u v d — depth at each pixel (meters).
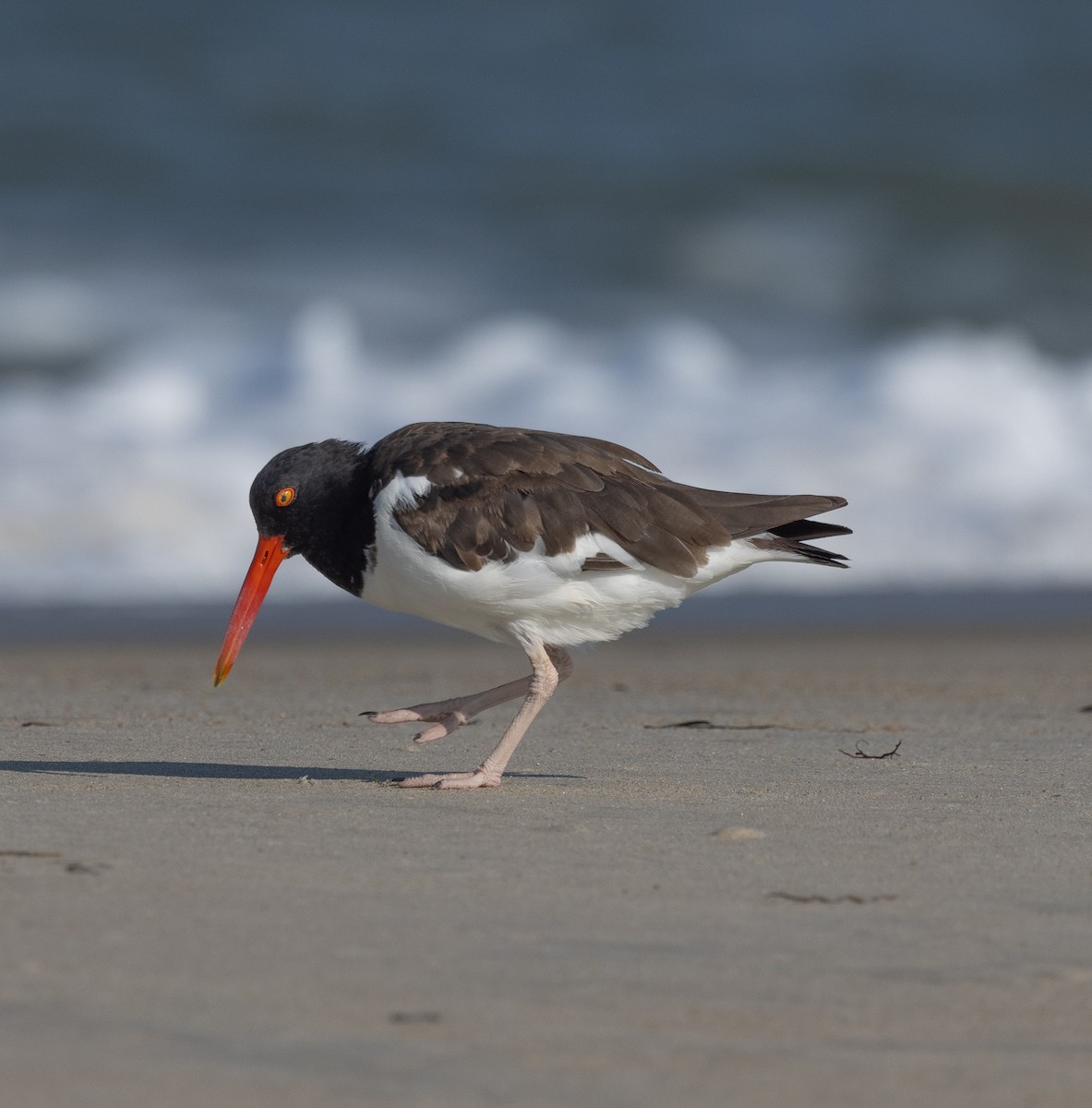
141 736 9.96
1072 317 28.42
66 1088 3.84
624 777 8.63
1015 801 7.97
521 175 30.47
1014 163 32.38
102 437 21.23
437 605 8.36
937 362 23.45
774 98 33.47
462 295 26.78
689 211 30.02
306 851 6.40
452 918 5.43
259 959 4.88
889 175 31.67
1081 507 21.28
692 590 8.42
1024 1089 4.02
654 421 22.19
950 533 20.84
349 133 30.86
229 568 19.31
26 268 26.14
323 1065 4.02
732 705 11.98
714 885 6.02
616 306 27.34
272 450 20.98
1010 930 5.46
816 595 18.94
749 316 27.67
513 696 8.73
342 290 26.36
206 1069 3.97
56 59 31.62
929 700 12.40
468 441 8.34
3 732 10.03
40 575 18.70
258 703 11.83
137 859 6.16
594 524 8.09
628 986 4.73
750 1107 3.85
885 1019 4.51
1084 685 13.34
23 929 5.12
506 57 33.62
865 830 7.15
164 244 27.28
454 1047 4.18
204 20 33.09
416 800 7.70
